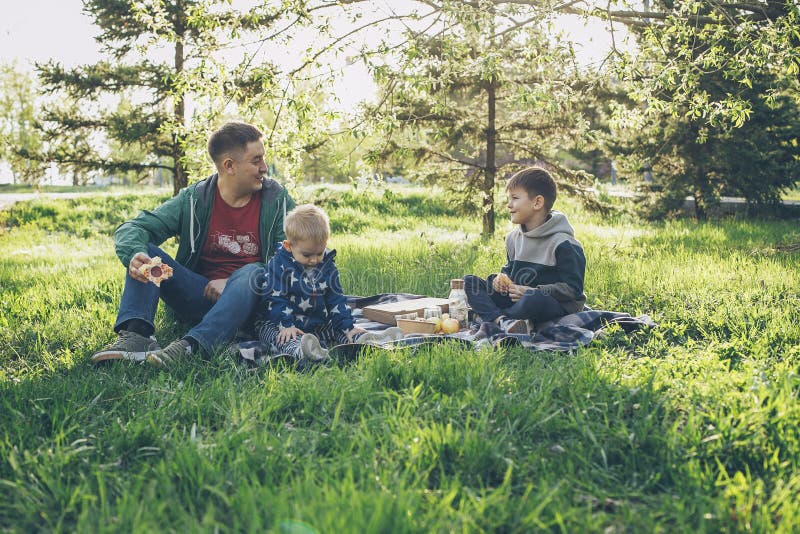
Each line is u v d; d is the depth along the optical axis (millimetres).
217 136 4500
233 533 1927
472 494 2166
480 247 9008
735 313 4668
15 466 2336
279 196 4723
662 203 14727
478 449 2418
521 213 4922
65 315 5289
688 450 2428
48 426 2854
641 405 2834
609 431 2621
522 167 11602
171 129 7645
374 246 9906
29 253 12375
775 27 7484
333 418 2881
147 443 2641
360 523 1856
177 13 13391
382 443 2525
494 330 4402
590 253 8531
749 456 2408
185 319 4648
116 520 2021
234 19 7855
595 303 5438
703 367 3412
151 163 14445
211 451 2451
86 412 2973
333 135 7480
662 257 8148
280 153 7559
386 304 5281
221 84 7492
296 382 3178
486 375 3270
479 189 11617
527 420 2760
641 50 7973
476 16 6941
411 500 2027
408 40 6785
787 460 2344
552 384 3150
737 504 2076
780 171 14195
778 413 2613
